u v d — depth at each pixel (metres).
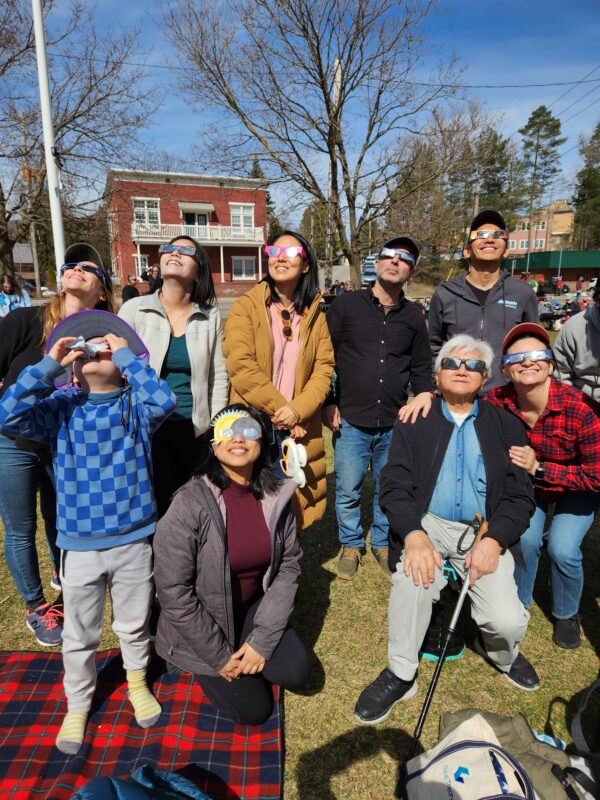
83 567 2.01
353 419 3.22
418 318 3.23
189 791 1.55
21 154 12.02
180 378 2.63
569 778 1.62
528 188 46.09
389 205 11.03
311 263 2.81
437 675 2.03
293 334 2.84
